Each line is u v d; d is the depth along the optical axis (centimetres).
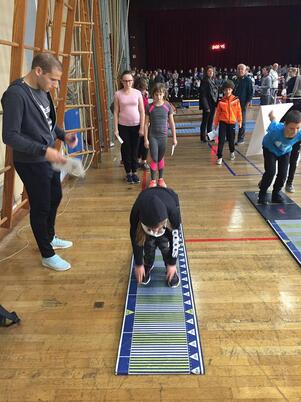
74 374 175
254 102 1352
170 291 235
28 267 269
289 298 225
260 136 533
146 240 225
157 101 400
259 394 162
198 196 401
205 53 1848
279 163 352
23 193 371
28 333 202
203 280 246
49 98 238
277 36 1806
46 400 162
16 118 211
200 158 566
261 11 1753
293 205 364
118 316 215
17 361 183
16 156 230
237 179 456
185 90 1686
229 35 1816
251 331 199
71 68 530
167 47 1845
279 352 184
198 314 214
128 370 175
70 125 523
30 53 398
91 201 398
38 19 341
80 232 323
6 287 245
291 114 321
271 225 320
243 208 365
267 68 1445
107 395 163
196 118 1026
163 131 405
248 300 224
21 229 334
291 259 269
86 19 534
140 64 1842
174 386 167
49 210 254
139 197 210
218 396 161
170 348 188
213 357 182
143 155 497
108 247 296
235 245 291
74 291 239
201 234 311
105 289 241
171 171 500
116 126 430
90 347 191
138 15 1764
